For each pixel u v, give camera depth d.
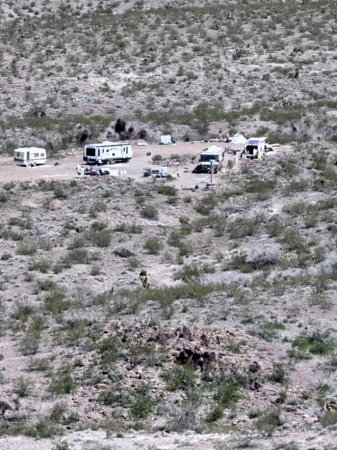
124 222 101.75
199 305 70.88
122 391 56.75
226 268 85.31
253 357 58.69
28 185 112.88
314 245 90.56
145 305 72.75
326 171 116.00
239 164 120.94
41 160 126.69
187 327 61.78
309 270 79.38
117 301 73.31
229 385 56.06
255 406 54.16
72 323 69.00
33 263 87.69
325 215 99.25
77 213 104.06
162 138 137.00
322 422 50.91
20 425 53.66
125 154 125.88
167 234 98.44
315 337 61.97
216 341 60.34
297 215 100.94
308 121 139.88
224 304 70.69
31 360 62.62
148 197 108.69
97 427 53.16
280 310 68.19
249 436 49.12
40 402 56.75
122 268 87.75
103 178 116.19
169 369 58.31
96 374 58.94
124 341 62.78
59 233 98.06
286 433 49.50
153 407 55.03
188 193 111.00
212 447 47.12
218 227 99.50
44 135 139.88
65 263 88.25
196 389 56.31
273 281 77.00
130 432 51.88
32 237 96.25
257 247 91.38
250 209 104.62
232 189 111.38
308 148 127.38
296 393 55.25
